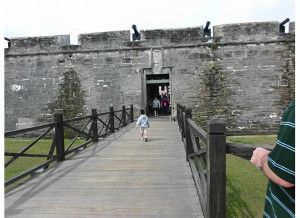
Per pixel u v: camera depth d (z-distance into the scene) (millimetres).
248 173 9445
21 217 4324
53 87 18578
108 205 4738
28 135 18484
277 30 17266
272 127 17312
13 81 18906
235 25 17469
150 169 6789
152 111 20516
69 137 17625
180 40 17797
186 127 7352
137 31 18016
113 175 6359
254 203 6832
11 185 5984
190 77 17750
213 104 17625
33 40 18656
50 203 4840
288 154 1643
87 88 18359
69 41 18719
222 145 3064
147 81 18328
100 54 18281
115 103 18172
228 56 17531
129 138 11289
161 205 4711
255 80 17391
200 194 4590
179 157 7930
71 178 6168
